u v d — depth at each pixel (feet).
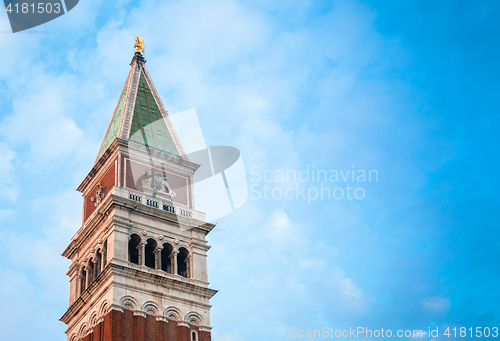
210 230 289.74
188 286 266.77
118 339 238.89
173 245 276.62
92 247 280.31
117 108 328.08
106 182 292.40
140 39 358.43
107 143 313.12
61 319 274.36
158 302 256.73
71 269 287.69
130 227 270.26
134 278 256.32
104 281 255.29
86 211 302.86
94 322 253.24
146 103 324.60
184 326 256.52
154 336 247.91
